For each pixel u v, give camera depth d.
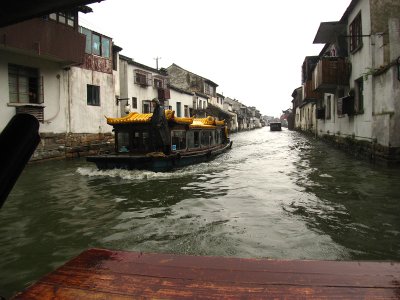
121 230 6.02
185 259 2.49
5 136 1.53
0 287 4.11
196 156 14.59
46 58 16.77
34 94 16.81
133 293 2.04
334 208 6.75
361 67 14.53
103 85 21.73
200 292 2.03
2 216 6.98
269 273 2.23
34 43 15.24
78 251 5.14
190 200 7.99
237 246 5.09
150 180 10.76
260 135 45.75
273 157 17.03
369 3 13.15
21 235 5.86
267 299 1.93
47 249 5.24
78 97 19.53
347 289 2.02
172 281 2.17
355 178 9.67
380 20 12.87
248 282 2.12
